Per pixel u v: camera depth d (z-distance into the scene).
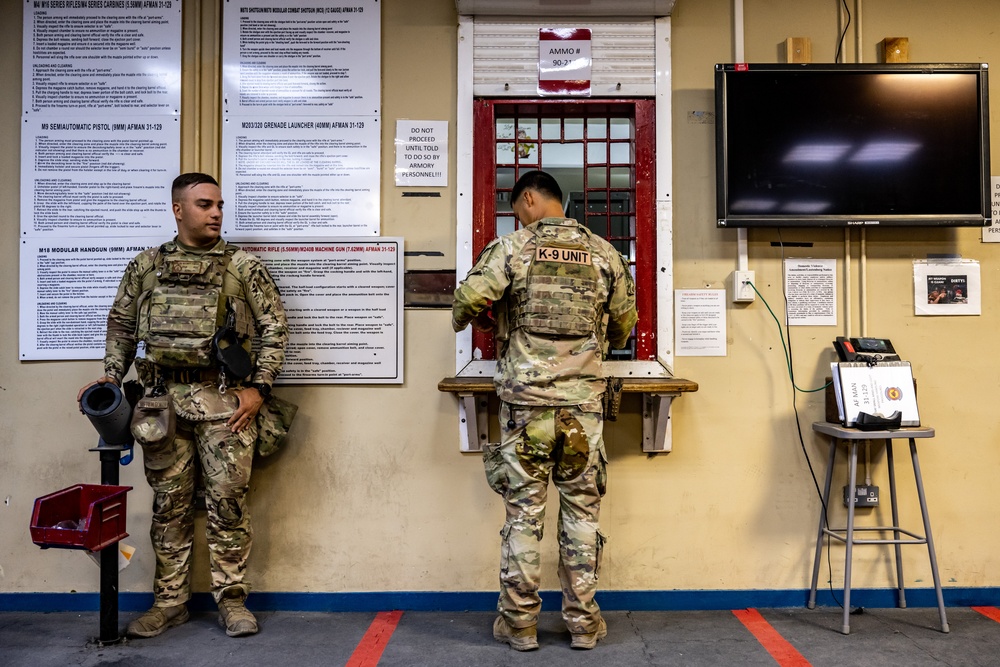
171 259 2.35
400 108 2.72
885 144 2.62
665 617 2.57
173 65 2.71
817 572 2.61
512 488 2.20
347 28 2.72
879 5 2.78
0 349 2.69
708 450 2.69
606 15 2.71
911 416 2.50
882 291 2.73
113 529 2.24
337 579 2.66
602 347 2.35
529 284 2.19
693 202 2.73
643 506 2.68
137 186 2.70
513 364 2.20
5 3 2.72
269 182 2.70
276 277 2.69
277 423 2.53
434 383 2.69
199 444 2.37
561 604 2.63
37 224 2.69
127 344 2.44
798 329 2.72
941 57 2.78
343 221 2.70
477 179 2.71
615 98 2.71
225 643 2.32
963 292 2.73
